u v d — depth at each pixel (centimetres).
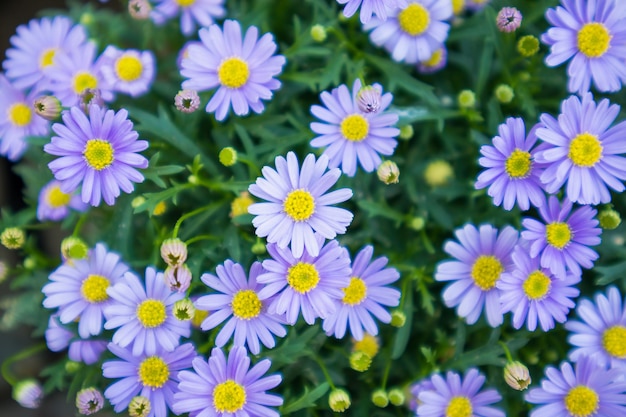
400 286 38
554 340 37
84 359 37
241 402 35
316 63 40
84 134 35
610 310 36
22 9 48
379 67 39
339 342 38
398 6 36
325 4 39
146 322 35
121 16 43
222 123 39
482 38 39
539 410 35
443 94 40
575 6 36
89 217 40
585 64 36
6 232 38
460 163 40
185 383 34
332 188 37
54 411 45
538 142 37
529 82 39
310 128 38
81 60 38
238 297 35
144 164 35
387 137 36
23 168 41
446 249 36
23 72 40
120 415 38
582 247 35
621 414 35
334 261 34
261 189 34
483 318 38
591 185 35
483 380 35
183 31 39
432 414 36
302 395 37
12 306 40
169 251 34
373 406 38
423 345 39
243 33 40
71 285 36
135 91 38
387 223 39
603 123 35
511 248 36
